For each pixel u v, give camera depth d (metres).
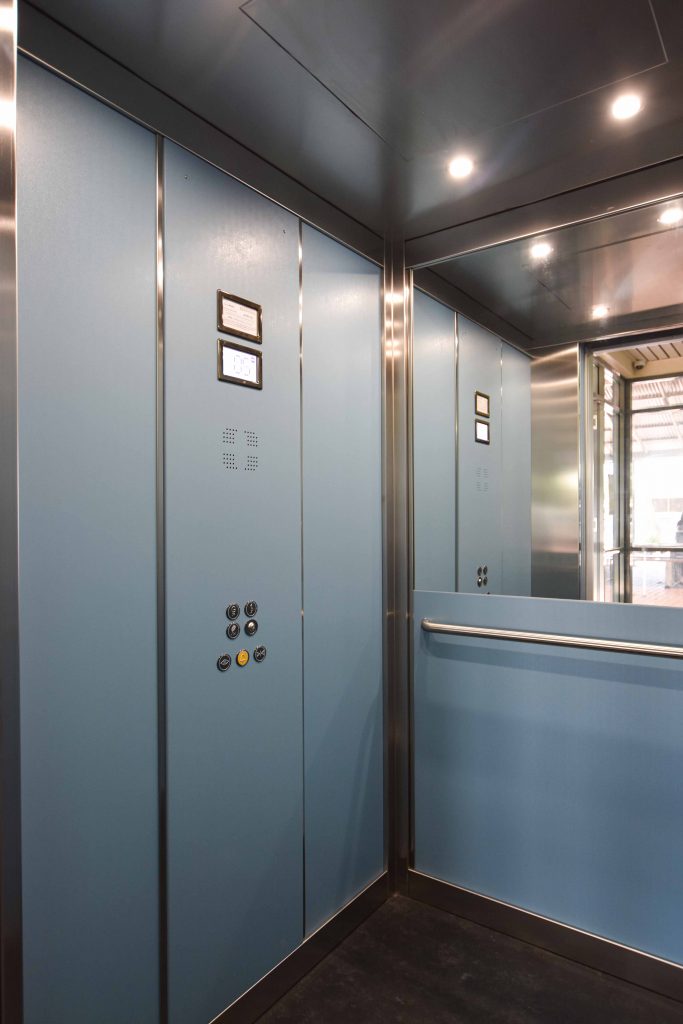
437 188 2.28
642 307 2.16
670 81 1.69
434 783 2.60
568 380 2.30
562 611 2.30
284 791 2.13
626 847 2.18
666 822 2.11
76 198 1.53
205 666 1.85
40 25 1.44
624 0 1.38
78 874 1.52
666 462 2.12
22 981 1.24
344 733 2.43
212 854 1.87
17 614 1.22
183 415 1.79
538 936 2.33
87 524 1.54
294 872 2.17
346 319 2.45
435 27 1.47
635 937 2.15
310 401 2.27
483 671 2.48
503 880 2.43
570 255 2.28
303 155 2.05
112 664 1.60
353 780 2.48
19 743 1.23
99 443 1.57
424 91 1.72
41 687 1.45
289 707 2.16
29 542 1.43
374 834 2.59
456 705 2.55
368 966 2.23
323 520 2.32
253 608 2.01
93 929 1.55
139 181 1.68
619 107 1.82
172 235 1.76
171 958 1.74
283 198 2.14
